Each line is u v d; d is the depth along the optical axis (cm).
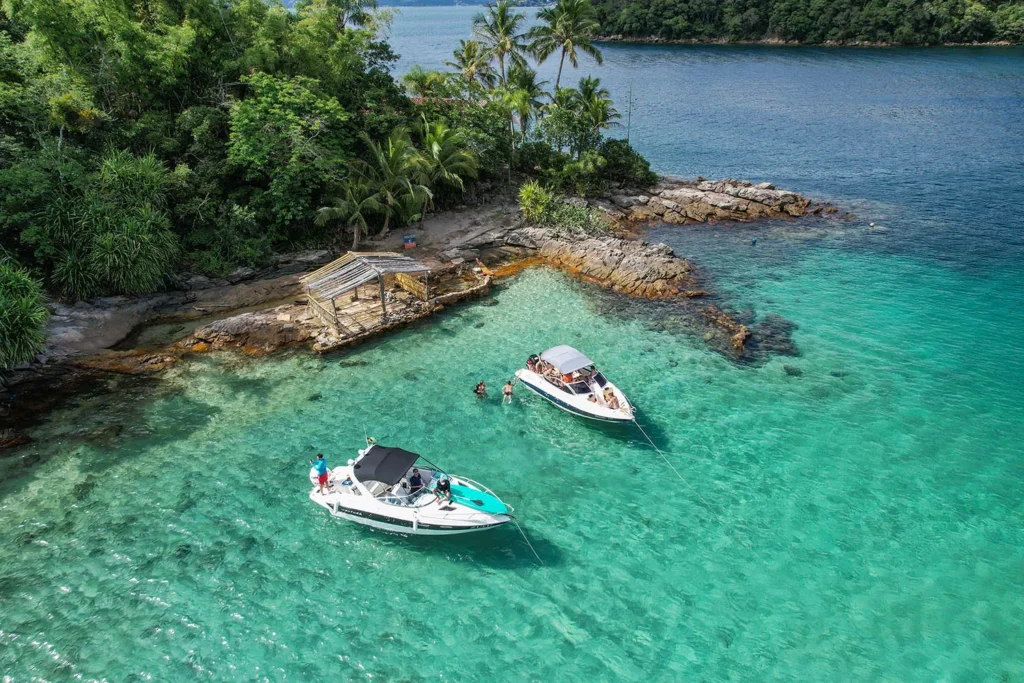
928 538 2192
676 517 2303
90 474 2486
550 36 6550
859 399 2947
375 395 3005
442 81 5600
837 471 2509
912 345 3384
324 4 4994
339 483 2311
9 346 2858
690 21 17562
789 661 1792
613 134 8712
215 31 4634
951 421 2783
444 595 2012
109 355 3250
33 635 1859
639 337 3481
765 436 2714
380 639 1866
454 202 5350
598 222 5038
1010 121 8856
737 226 5253
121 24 3959
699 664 1786
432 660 1802
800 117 9512
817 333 3516
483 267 4294
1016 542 2167
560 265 4397
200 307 3725
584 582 2050
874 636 1861
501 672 1766
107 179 3653
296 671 1766
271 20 4638
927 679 1736
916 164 7012
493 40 6619
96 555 2130
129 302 3625
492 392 3038
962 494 2381
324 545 2195
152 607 1955
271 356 3291
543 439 2725
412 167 4612
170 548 2164
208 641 1852
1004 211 5450
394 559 2148
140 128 4072
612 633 1881
